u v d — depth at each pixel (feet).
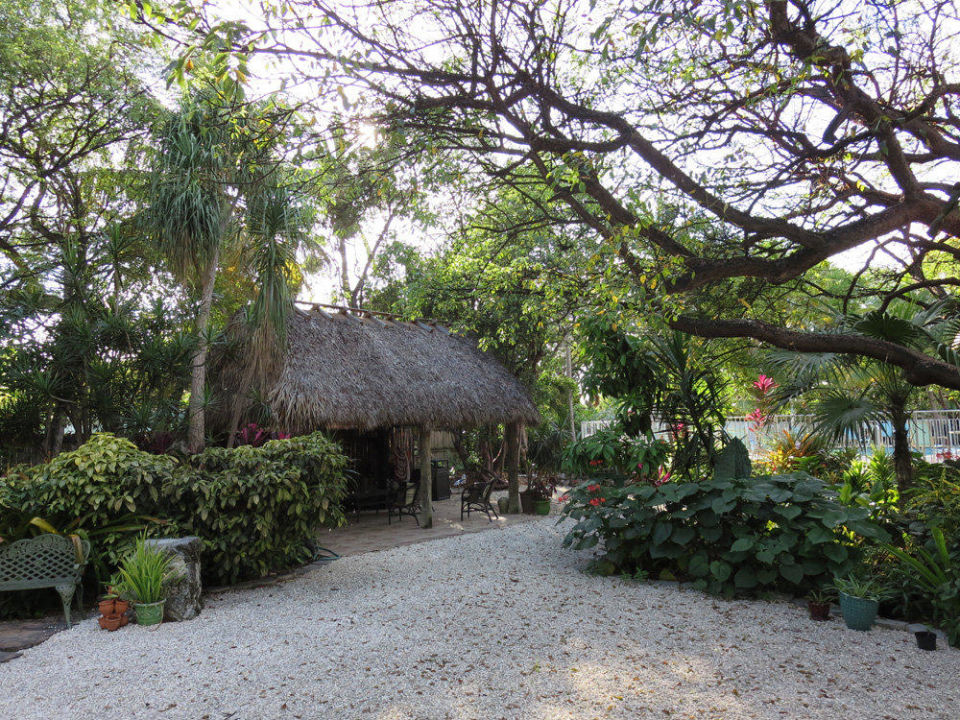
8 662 13.92
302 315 34.55
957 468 24.88
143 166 34.83
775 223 15.83
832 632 15.21
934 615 15.43
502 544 28.12
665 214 18.83
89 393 27.17
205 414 31.99
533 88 15.03
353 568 23.48
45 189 41.14
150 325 28.30
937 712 10.88
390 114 14.40
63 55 35.29
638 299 15.85
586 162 15.19
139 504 19.06
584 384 25.11
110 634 15.71
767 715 10.78
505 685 12.19
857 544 18.62
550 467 56.29
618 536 21.26
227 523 19.62
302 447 21.53
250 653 14.16
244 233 31.07
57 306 27.86
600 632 15.35
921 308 23.82
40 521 16.88
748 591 18.83
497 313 41.29
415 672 12.90
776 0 13.87
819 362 22.45
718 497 19.17
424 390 34.60
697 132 16.06
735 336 17.26
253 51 12.39
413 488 43.65
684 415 24.32
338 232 18.97
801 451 29.37
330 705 11.42
